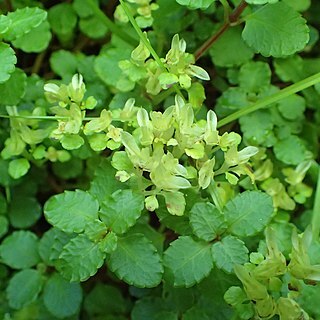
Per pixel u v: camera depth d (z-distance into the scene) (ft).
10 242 0.76
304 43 0.72
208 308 0.71
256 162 0.80
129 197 0.63
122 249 0.63
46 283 0.74
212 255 0.63
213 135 0.65
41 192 0.87
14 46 0.81
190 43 0.85
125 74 0.74
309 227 0.61
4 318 0.75
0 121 0.80
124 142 0.63
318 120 0.86
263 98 0.80
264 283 0.62
